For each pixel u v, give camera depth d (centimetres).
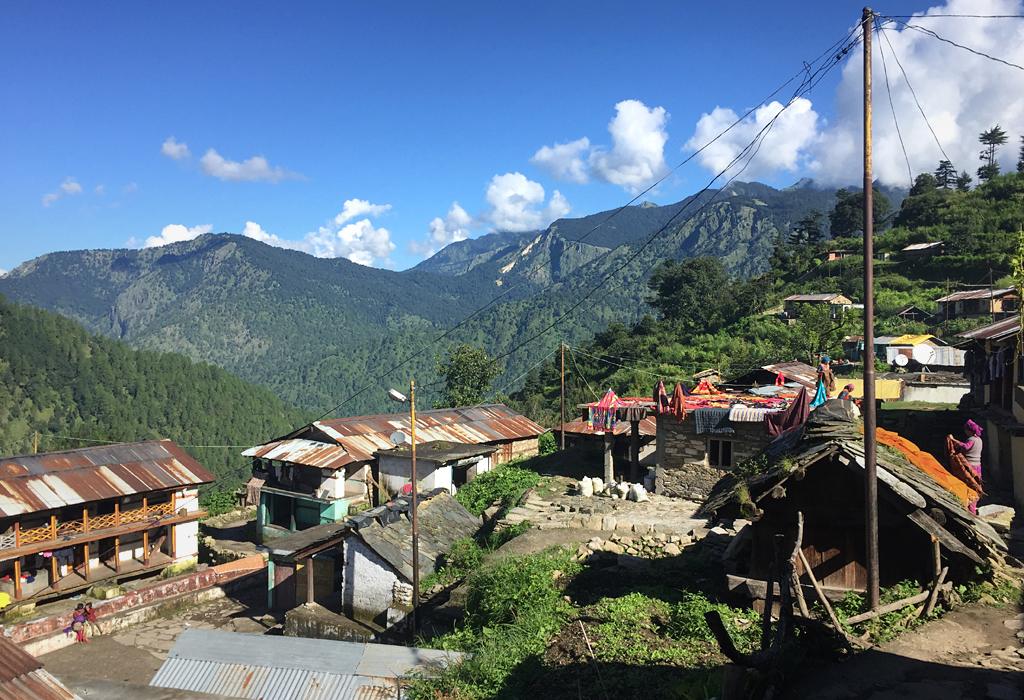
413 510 1764
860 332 6097
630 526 1786
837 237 10869
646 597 1238
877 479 968
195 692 1141
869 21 980
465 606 1445
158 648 2016
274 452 3195
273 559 2228
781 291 8706
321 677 1198
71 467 2752
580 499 2191
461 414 3828
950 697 704
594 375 7431
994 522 1362
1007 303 5625
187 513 2939
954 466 1400
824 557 1055
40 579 2564
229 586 2505
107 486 2722
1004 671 763
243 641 1334
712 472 2092
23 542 2461
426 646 1345
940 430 2333
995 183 9244
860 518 1030
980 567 1012
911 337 5319
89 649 2005
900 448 1157
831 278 8294
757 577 1098
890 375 3934
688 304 8469
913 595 975
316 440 3262
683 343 7669
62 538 2556
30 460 2709
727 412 2034
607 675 966
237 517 3750
